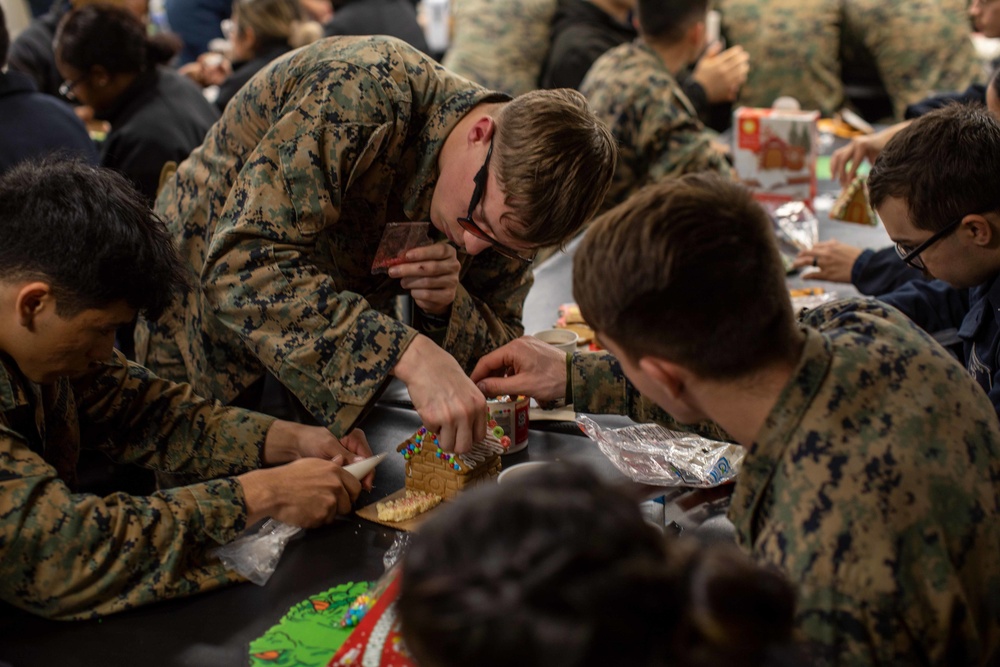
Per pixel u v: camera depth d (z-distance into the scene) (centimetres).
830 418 92
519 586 56
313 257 172
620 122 304
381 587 118
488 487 65
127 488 259
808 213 288
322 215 150
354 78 151
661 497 145
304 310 147
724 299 89
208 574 128
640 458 156
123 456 160
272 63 168
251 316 149
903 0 462
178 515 129
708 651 57
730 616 57
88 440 160
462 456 148
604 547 58
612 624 55
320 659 114
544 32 507
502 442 159
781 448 93
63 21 317
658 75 301
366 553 136
